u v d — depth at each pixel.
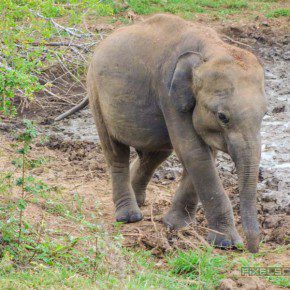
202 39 11.56
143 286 9.99
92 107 13.38
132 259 11.08
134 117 12.39
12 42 15.54
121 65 12.41
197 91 11.16
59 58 18.84
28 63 15.01
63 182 14.88
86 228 12.20
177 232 12.15
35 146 16.70
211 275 10.68
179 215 12.56
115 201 13.23
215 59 11.02
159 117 12.16
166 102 11.75
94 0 16.88
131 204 13.15
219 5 26.67
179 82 11.32
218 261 10.95
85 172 15.52
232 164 15.91
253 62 11.09
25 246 10.75
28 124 11.17
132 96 12.30
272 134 17.19
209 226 11.83
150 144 12.54
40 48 16.22
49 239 11.23
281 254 11.50
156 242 11.94
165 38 12.02
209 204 11.73
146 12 25.45
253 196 10.73
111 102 12.62
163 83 11.77
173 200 12.68
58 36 19.27
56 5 17.48
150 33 12.29
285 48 22.98
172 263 11.07
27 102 18.59
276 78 20.72
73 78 20.22
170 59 11.74
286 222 12.55
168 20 12.28
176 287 10.27
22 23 17.73
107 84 12.64
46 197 13.18
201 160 11.62
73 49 18.83
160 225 12.80
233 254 11.41
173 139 11.78
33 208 12.63
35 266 10.41
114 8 25.31
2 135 17.19
